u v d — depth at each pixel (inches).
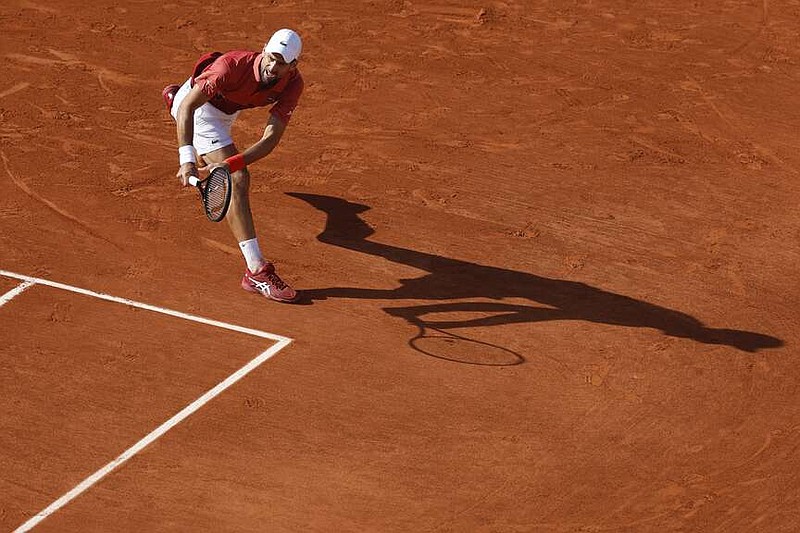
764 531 971.9
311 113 1815.9
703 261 1416.1
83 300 1285.7
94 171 1596.9
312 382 1157.7
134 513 975.6
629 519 984.3
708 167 1683.1
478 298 1320.1
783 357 1219.2
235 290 1320.1
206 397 1128.8
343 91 1905.8
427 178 1616.6
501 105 1876.2
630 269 1391.5
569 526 975.0
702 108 1888.5
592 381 1173.1
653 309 1306.6
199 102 1238.3
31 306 1267.2
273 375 1166.3
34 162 1617.9
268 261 1370.6
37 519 964.0
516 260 1405.0
